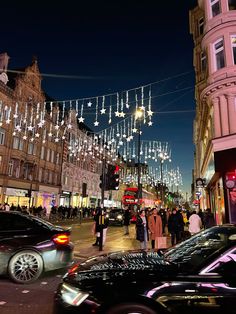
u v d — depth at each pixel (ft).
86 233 66.74
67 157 169.58
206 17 59.31
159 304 10.43
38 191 138.92
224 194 51.78
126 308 10.46
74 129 172.96
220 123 54.54
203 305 10.36
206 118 68.95
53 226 24.81
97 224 44.16
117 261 13.79
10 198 121.39
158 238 36.50
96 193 208.23
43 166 144.97
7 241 22.18
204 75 74.64
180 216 47.42
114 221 98.53
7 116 117.60
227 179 51.21
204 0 60.95
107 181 45.34
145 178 179.93
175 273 11.41
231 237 14.73
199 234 16.30
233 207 50.62
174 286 10.73
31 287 21.13
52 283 22.31
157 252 16.10
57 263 22.91
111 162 199.72
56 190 155.84
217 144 53.62
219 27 54.90
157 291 10.63
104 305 10.52
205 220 52.60
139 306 10.44
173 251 15.65
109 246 43.52
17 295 19.27
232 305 10.35
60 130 159.43
